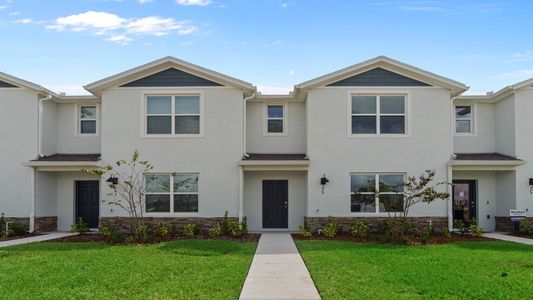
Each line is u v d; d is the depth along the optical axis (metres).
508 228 17.83
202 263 10.50
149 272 9.44
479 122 19.14
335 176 17.11
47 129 18.53
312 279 9.09
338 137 17.17
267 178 18.64
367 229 16.48
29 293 7.81
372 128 17.25
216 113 17.34
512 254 11.54
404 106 17.28
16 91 17.86
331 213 17.03
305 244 13.74
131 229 16.41
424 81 17.19
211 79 17.34
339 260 10.79
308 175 17.11
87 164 17.22
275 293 8.07
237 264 10.43
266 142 18.98
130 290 8.03
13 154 17.72
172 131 17.34
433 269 9.65
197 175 17.30
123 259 10.96
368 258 11.02
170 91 17.34
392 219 16.42
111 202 16.88
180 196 17.27
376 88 17.19
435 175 17.03
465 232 16.30
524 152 17.41
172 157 17.28
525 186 17.27
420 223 16.84
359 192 17.08
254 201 18.56
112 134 17.31
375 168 17.11
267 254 12.11
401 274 9.16
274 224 18.58
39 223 17.70
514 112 17.55
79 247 13.16
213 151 17.27
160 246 13.22
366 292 7.88
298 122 19.03
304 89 17.27
